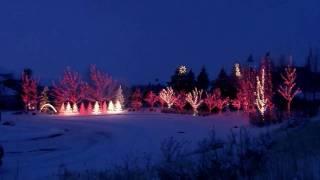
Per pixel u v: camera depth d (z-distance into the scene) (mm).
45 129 48750
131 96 105938
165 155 12203
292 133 20891
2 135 40031
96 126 53656
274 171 7742
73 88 101500
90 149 29453
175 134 39125
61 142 35188
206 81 90750
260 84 53562
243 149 9289
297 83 67875
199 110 83875
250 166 8133
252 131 31875
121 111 96000
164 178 7902
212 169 7715
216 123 55375
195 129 45031
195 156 10609
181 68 91250
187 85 89625
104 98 104375
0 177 16703
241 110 82125
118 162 19781
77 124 57875
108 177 9195
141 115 81062
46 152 28250
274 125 40531
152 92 101438
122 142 33719
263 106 48906
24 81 100062
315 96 66750
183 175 7734
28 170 19719
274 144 13883
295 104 60906
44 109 95625
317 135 18078
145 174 9070
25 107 98625
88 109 95312
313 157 9469
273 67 68188
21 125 55812
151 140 33469
